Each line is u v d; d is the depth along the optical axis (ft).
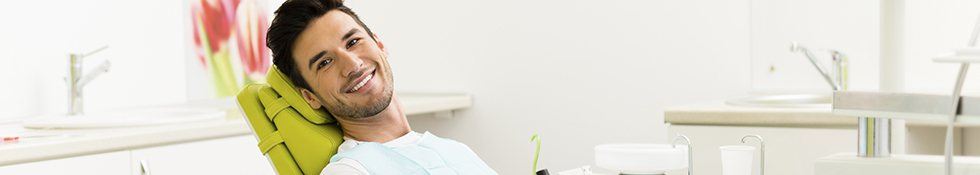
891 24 5.13
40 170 8.32
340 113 5.66
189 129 9.67
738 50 12.10
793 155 9.74
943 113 3.70
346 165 5.28
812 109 9.75
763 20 11.94
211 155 9.86
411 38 14.23
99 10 11.34
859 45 11.52
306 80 5.64
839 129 9.53
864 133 4.28
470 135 13.93
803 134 9.67
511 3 13.50
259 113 5.82
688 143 5.04
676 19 12.46
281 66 5.73
